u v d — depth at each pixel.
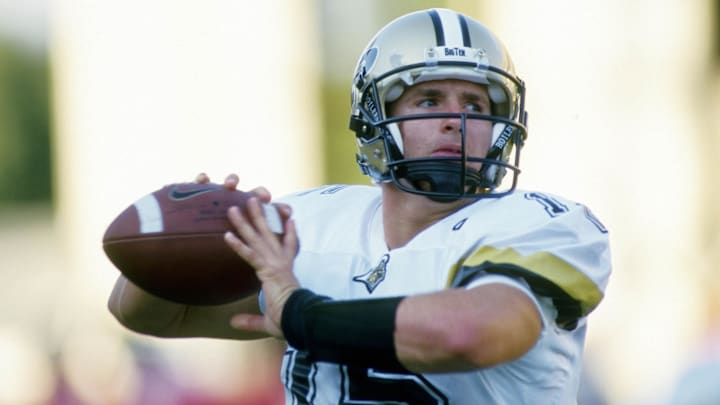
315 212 9.99
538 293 8.27
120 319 10.28
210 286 8.73
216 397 20.02
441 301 7.82
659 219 26.20
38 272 32.34
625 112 26.36
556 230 8.61
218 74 27.05
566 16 26.16
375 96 9.47
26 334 24.20
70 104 27.44
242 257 8.47
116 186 27.34
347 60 28.25
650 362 23.52
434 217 9.34
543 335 8.51
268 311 8.39
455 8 26.92
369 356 7.98
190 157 27.08
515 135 9.54
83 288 27.28
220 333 10.36
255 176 27.20
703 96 26.62
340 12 28.19
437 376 8.77
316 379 9.21
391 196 9.54
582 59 26.17
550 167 26.17
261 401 20.02
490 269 8.24
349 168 28.06
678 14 26.38
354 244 9.59
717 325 22.17
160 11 26.95
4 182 37.34
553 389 8.88
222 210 8.66
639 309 25.30
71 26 27.23
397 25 9.59
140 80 27.05
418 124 9.26
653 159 26.34
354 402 9.00
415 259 9.01
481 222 8.88
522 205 8.93
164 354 20.62
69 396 20.47
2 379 21.52
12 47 37.16
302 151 27.52
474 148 9.26
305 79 27.53
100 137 27.22
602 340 24.34
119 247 8.70
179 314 10.16
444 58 9.23
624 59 26.30
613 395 22.50
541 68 26.17
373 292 9.11
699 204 26.33
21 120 37.44
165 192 8.91
